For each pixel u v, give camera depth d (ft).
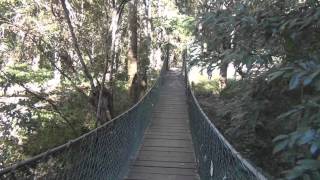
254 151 10.79
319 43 7.98
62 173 8.49
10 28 19.01
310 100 6.38
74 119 21.45
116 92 30.55
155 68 67.97
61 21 19.77
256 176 6.27
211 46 10.55
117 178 15.81
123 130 16.76
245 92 10.57
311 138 5.23
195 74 55.57
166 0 71.05
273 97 9.87
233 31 9.45
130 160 19.80
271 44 9.03
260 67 9.85
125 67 34.73
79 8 20.65
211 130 12.91
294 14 8.30
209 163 13.11
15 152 18.85
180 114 37.29
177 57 109.09
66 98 22.62
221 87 32.09
